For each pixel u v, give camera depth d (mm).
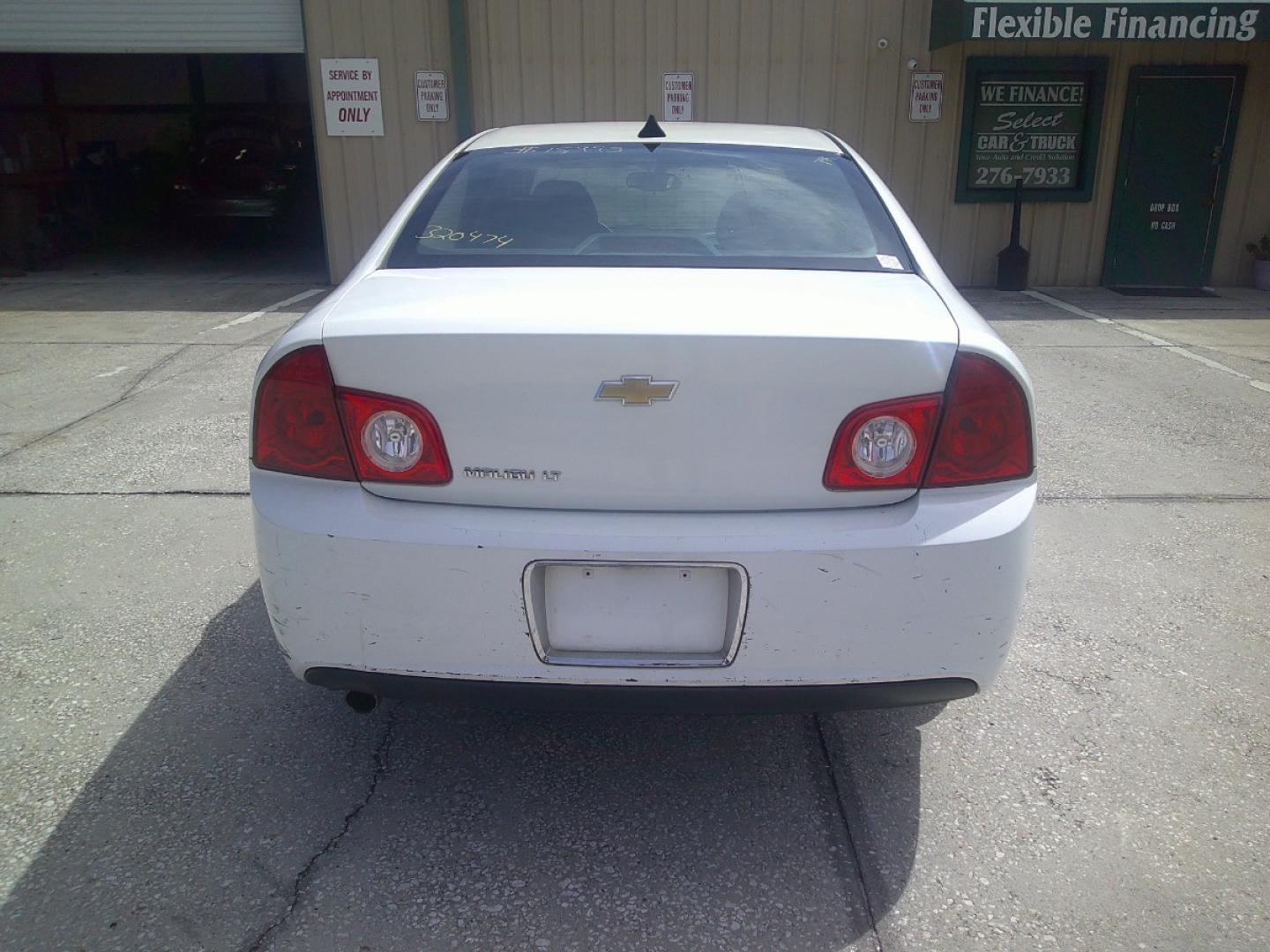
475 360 1986
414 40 9906
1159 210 10469
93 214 14398
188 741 2695
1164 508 4426
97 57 16125
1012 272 10258
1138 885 2209
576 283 2258
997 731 2781
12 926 2053
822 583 2016
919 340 2002
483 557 2014
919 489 2068
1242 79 10094
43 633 3260
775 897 2170
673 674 2070
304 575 2084
